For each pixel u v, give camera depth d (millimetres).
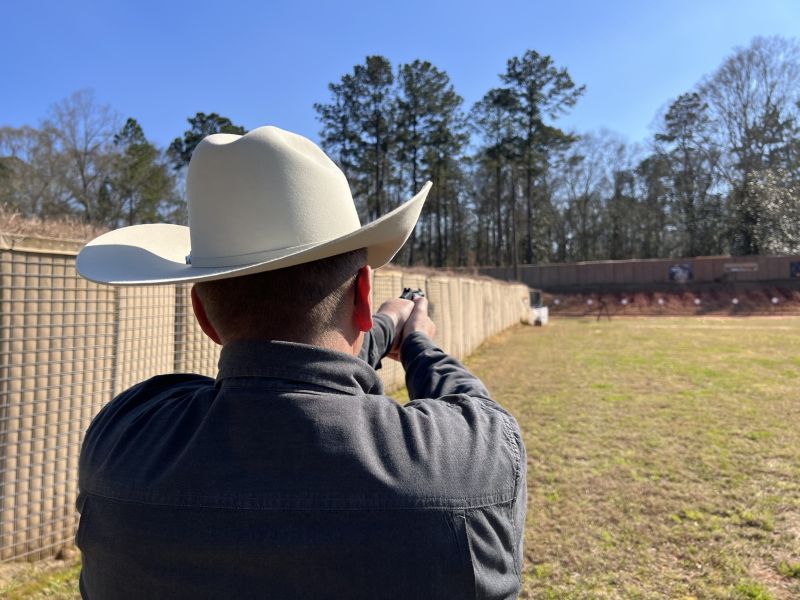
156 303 3926
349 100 41750
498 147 44812
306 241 831
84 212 31594
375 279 7590
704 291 37406
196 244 892
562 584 3031
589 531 3633
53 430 3197
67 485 3266
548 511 3949
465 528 703
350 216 903
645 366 10844
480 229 56375
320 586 669
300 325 800
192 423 793
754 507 3955
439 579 679
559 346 15234
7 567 2975
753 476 4570
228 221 839
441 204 51875
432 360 1083
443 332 11062
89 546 780
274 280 796
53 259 3195
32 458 3100
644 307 36562
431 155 43438
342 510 682
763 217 41812
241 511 689
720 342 15555
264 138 840
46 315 3160
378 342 1121
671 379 9250
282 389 740
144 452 791
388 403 788
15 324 3014
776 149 43312
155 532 711
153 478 744
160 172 35281
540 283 42812
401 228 865
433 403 854
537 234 54500
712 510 3924
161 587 702
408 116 43312
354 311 880
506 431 833
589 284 41375
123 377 3623
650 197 52750
